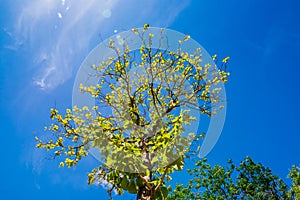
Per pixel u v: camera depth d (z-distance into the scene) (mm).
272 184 25438
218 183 25234
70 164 8023
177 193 24500
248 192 25328
